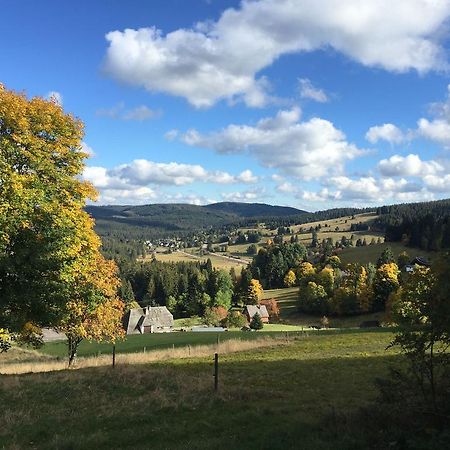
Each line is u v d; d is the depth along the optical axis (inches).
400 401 466.6
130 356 1417.3
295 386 792.9
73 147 979.9
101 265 1243.2
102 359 1375.5
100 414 590.2
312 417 540.7
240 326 4677.7
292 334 2148.1
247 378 874.8
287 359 1166.3
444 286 403.9
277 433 479.2
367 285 4530.0
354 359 1117.7
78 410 616.4
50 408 625.0
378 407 491.2
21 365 1330.0
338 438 438.9
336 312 4709.6
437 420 426.9
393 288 4330.7
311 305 4980.3
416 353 451.2
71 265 803.4
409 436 405.4
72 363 1289.4
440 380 465.7
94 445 474.3
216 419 554.3
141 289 6481.3
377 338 1627.7
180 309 5836.6
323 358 1160.2
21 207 712.4
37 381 794.8
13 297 703.7
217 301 5561.0
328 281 5093.5
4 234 667.4
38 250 698.2
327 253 6747.1
